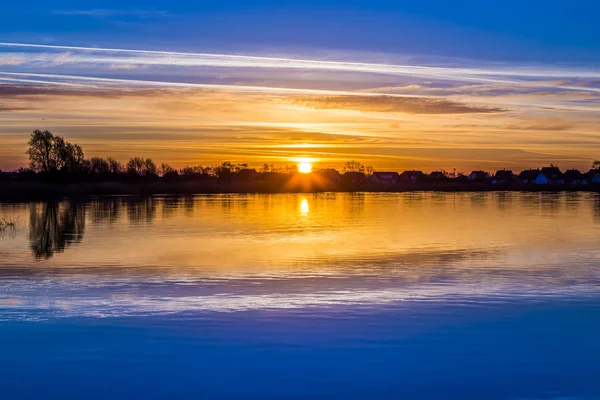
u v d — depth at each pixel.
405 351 13.20
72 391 11.23
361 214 53.97
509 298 17.98
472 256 26.88
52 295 18.48
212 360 12.65
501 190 131.25
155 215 52.31
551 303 17.33
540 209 60.72
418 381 11.66
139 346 13.46
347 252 28.30
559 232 37.44
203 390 11.27
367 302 17.45
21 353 13.04
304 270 23.12
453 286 19.86
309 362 12.55
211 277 21.61
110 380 11.68
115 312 16.27
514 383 11.57
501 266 24.02
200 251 28.72
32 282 20.66
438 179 162.62
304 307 16.83
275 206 66.38
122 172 113.00
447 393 11.16
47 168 97.88
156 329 14.68
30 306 16.97
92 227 41.12
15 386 11.44
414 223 44.38
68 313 16.17
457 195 101.06
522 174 183.12
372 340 13.89
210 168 129.75
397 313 16.17
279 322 15.29
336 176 143.00
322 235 35.97
